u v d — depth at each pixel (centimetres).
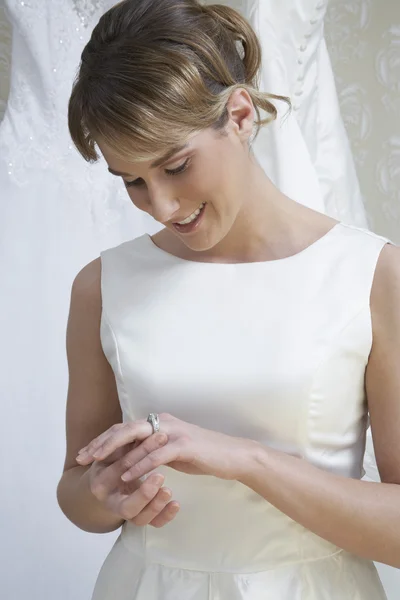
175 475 119
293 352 114
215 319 119
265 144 175
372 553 108
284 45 178
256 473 106
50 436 200
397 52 213
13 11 197
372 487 109
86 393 131
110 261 131
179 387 117
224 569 116
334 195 186
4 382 201
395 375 112
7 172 203
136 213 204
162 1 107
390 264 115
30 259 202
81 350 131
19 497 198
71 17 200
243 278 120
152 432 105
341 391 115
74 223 202
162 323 121
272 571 115
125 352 122
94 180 204
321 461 116
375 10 214
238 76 113
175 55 101
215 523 117
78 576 196
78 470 128
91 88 102
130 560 122
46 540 197
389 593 170
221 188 107
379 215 220
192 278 123
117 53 101
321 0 177
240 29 115
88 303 130
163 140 100
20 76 203
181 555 118
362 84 218
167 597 116
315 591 114
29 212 203
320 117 186
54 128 202
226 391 115
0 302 201
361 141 220
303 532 116
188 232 111
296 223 122
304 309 116
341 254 118
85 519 123
